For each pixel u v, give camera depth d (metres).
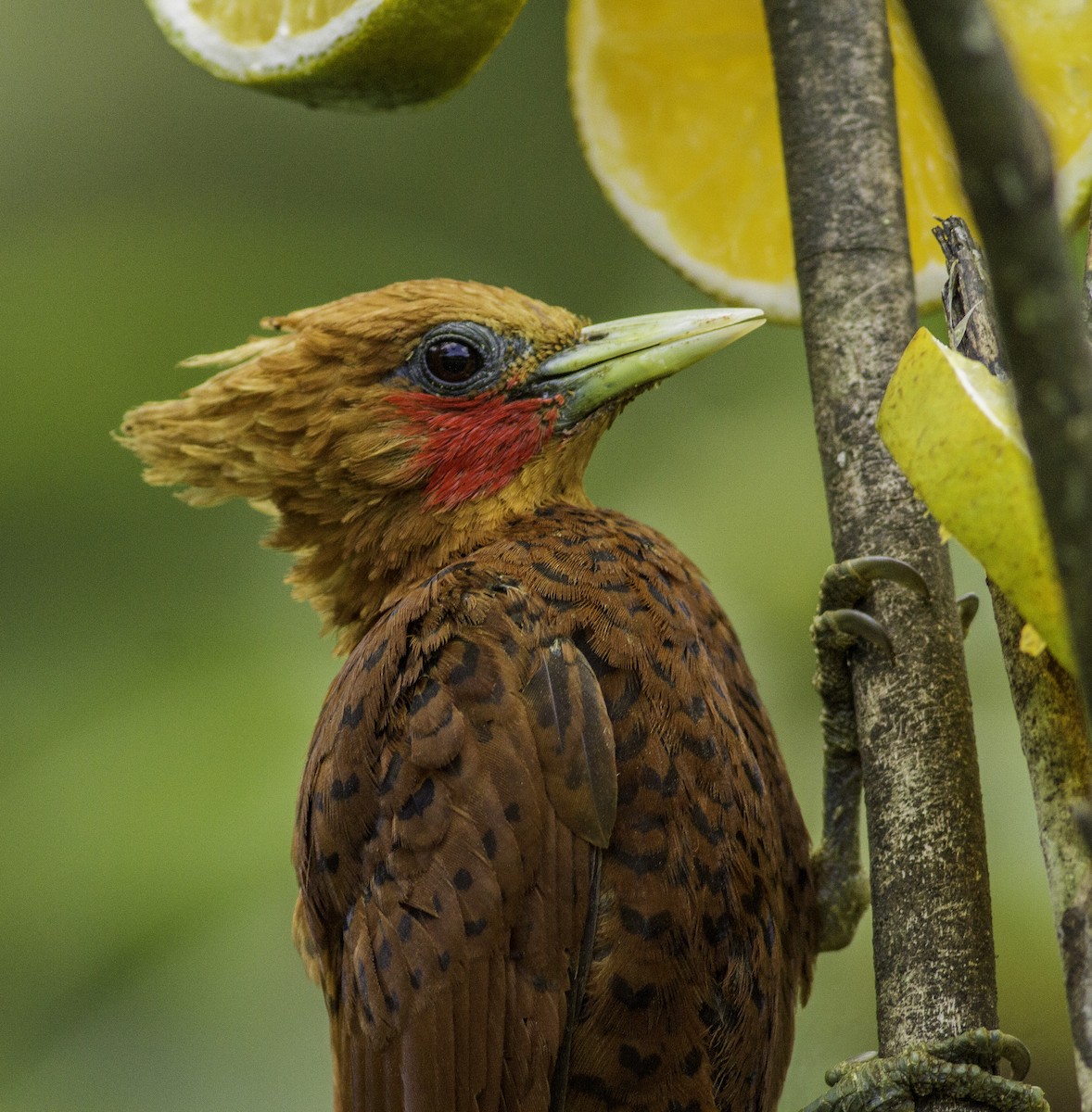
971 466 3.65
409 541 6.81
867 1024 8.65
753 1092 6.24
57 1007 8.66
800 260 5.30
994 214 2.20
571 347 6.93
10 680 9.70
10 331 10.88
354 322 6.88
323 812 6.06
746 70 6.48
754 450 10.23
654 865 5.73
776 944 6.20
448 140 12.48
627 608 6.09
